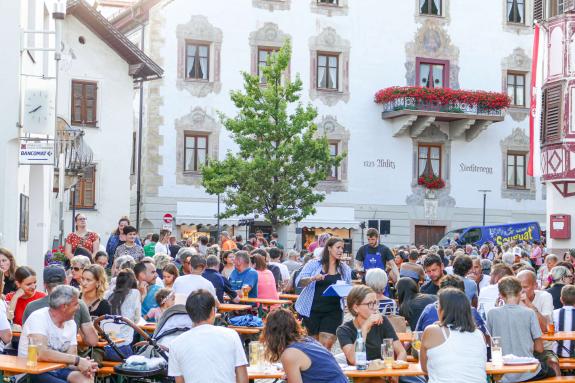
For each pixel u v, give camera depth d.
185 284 15.75
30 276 13.16
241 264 19.70
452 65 48.72
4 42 20.34
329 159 39.53
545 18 34.28
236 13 45.09
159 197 43.66
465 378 9.36
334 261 14.24
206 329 9.15
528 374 11.88
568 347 13.41
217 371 9.01
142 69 39.00
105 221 38.66
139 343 12.26
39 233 24.47
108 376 12.34
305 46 46.19
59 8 20.58
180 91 44.12
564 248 33.69
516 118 49.69
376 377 10.20
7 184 20.53
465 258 14.91
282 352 8.89
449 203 48.31
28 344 10.55
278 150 38.66
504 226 44.19
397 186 47.44
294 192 39.09
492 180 49.12
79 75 38.06
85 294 12.88
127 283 13.66
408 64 47.91
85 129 38.25
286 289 20.19
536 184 49.91
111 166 38.72
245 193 38.72
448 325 9.52
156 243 25.89
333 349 19.73
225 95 44.78
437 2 48.72
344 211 46.44
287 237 45.06
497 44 49.50
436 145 48.41
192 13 44.41
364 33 47.25
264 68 39.22
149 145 43.56
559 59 33.25
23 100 20.75
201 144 44.53
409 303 13.57
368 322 10.68
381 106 47.34
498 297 14.58
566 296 13.90
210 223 44.12
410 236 47.62
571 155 32.81
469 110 47.31
